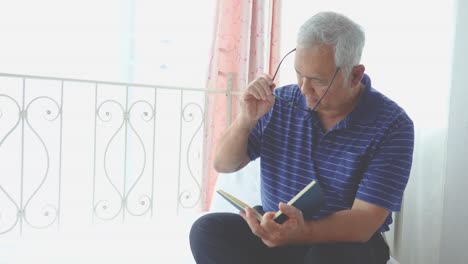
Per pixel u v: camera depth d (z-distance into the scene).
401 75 1.64
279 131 1.35
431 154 1.49
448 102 1.41
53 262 1.73
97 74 2.24
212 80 2.13
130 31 2.29
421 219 1.53
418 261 1.54
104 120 2.03
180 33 2.33
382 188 1.13
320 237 1.09
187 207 2.27
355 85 1.22
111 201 2.27
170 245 1.92
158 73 2.35
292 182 1.30
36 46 2.11
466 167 1.37
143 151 2.22
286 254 1.25
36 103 2.10
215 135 2.17
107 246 1.88
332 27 1.10
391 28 1.69
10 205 2.10
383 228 1.27
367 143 1.20
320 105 1.20
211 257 1.26
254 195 1.76
